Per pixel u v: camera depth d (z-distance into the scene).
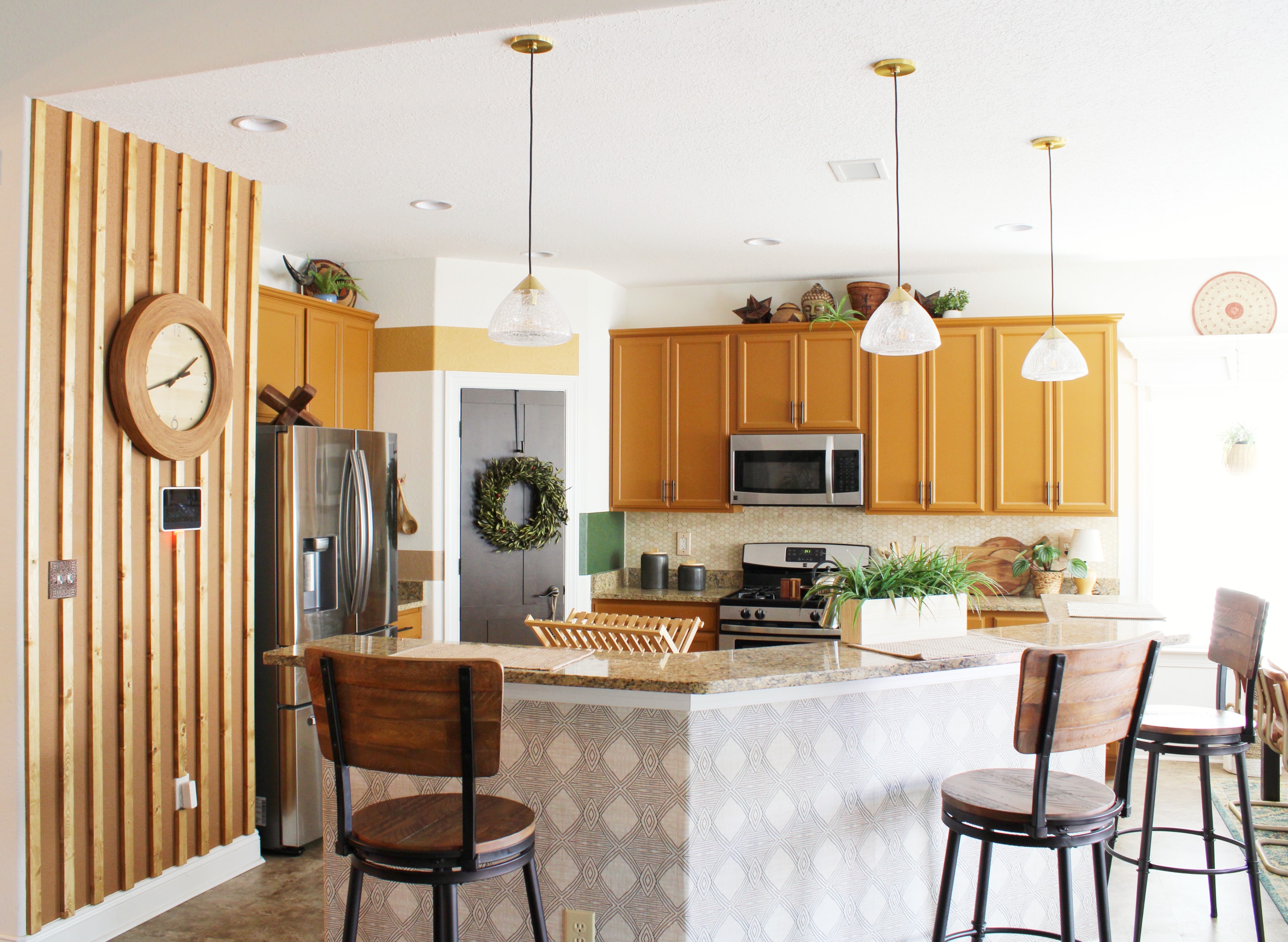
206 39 2.60
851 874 2.43
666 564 5.58
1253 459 4.82
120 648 2.99
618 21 2.33
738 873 2.28
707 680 2.16
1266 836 3.71
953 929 2.56
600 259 4.98
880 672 2.35
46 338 2.76
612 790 2.29
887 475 5.11
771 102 2.86
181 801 3.21
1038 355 3.31
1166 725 2.85
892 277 5.38
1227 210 4.04
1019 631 2.89
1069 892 2.10
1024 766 2.68
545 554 5.09
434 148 3.25
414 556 4.93
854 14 2.29
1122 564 5.11
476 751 1.82
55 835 2.79
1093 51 2.50
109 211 2.98
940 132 3.11
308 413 4.00
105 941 2.91
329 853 2.56
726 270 5.24
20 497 2.69
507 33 2.39
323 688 1.90
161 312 3.05
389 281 4.97
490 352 5.02
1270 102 2.85
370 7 2.46
